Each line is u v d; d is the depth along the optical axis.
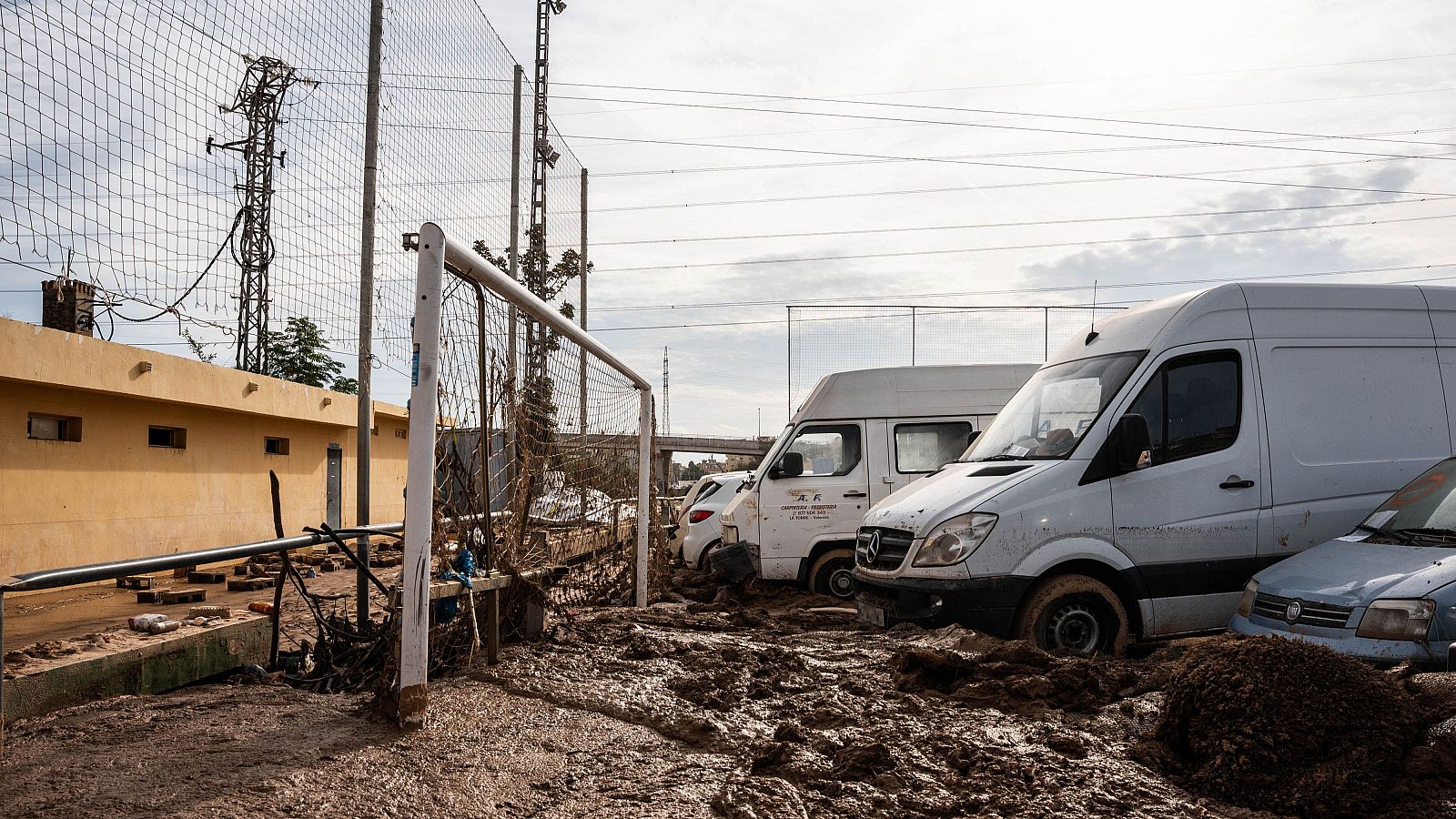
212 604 9.85
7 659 5.17
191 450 15.50
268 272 8.65
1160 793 3.79
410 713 4.34
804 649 6.76
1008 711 4.93
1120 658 6.88
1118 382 7.51
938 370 12.07
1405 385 7.84
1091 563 7.23
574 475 8.00
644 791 3.67
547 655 6.09
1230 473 7.36
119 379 12.98
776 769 3.95
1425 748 3.68
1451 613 5.05
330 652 6.19
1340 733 3.78
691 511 14.73
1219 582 7.25
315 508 19.39
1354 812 3.54
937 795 3.69
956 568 7.02
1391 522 6.42
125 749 3.95
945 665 5.39
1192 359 7.54
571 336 7.27
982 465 7.96
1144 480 7.26
